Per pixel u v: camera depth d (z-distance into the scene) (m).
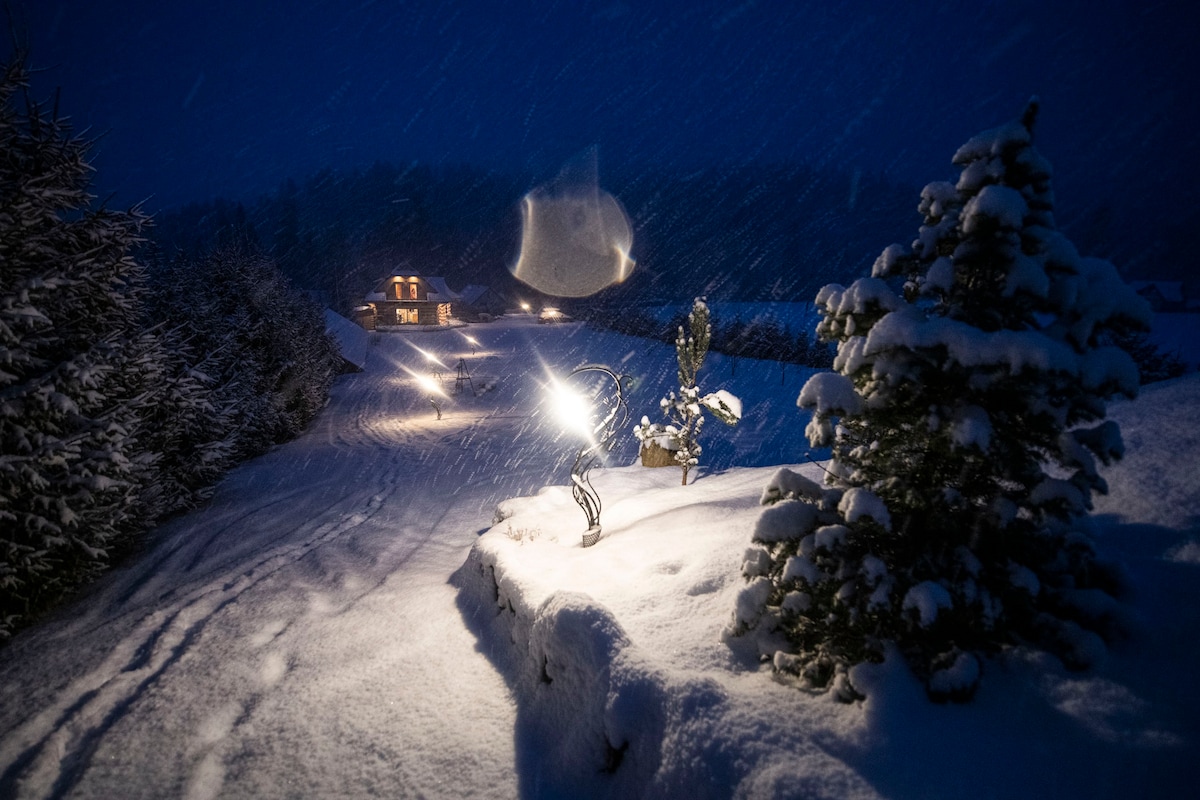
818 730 2.90
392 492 14.06
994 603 2.74
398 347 52.34
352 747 4.18
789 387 30.47
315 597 7.36
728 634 3.81
